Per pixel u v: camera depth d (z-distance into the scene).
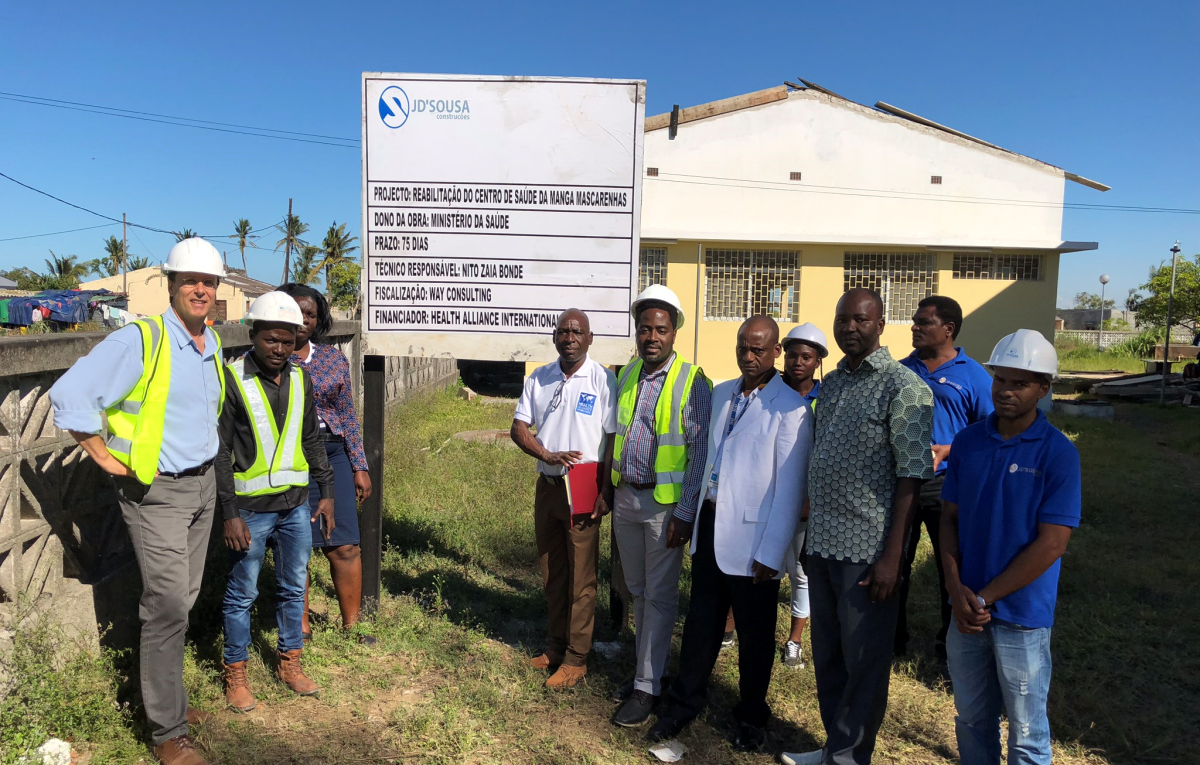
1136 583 5.19
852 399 2.78
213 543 4.52
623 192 4.09
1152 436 12.54
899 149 15.37
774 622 3.18
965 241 15.33
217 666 3.59
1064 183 15.44
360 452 4.03
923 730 3.38
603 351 4.19
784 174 15.30
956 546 2.57
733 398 3.22
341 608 4.08
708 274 15.42
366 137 4.15
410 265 4.22
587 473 3.53
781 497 3.00
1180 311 26.53
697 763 3.09
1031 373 2.30
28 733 2.78
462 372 18.33
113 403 2.65
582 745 3.18
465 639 4.06
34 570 3.15
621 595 4.33
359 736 3.14
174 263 2.83
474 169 4.14
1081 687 3.74
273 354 3.22
